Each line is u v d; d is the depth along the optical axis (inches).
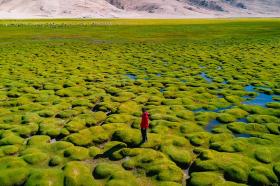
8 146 1021.2
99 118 1289.4
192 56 2888.8
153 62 2618.1
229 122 1251.2
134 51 3225.9
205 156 940.0
